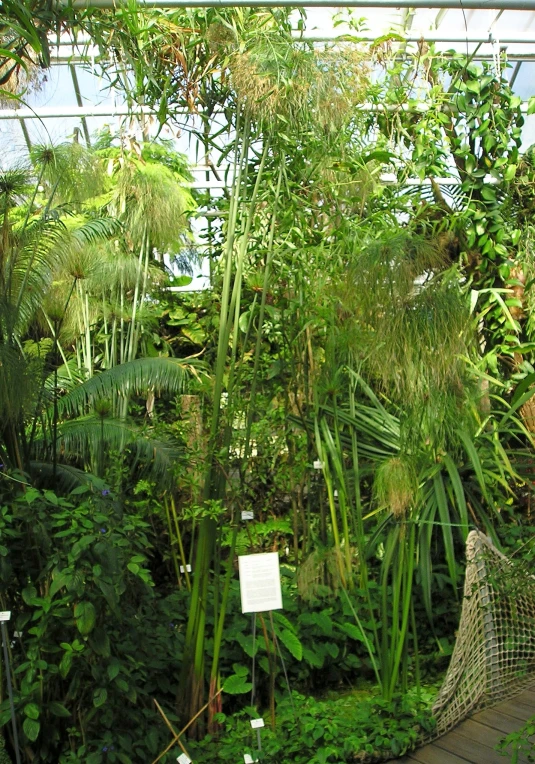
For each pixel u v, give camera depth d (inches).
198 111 148.6
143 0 138.9
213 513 123.7
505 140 204.5
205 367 159.5
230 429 133.6
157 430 157.2
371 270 121.3
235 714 121.0
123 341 204.2
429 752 116.3
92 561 104.2
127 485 160.9
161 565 178.2
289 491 166.1
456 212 208.4
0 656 106.0
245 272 158.1
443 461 153.3
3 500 111.1
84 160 142.5
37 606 109.3
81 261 145.5
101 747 100.8
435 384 124.3
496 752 113.7
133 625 115.4
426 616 155.9
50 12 115.5
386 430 159.5
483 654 129.1
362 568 148.6
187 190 250.1
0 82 114.5
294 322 161.3
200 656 123.3
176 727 119.5
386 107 205.3
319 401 165.5
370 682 145.6
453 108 208.7
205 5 142.6
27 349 168.1
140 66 138.0
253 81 129.6
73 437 143.2
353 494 179.8
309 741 114.7
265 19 142.9
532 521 188.1
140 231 203.2
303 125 146.3
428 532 147.6
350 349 146.6
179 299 257.9
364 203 172.1
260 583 119.7
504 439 184.9
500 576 122.3
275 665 129.8
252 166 152.8
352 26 189.3
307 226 160.2
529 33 224.2
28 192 132.0
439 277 136.5
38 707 100.3
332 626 145.9
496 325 202.2
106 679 103.1
